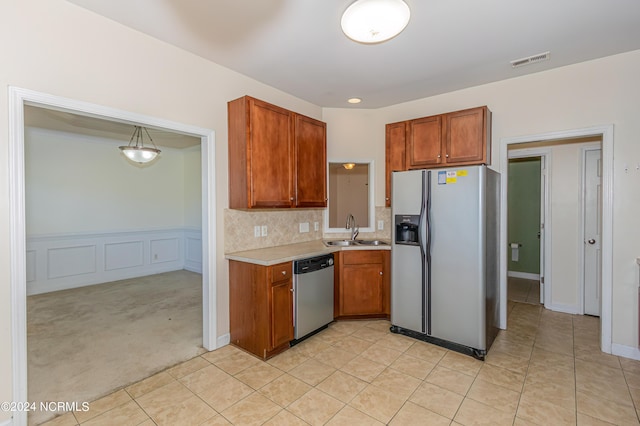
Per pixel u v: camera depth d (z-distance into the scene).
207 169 2.80
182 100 2.57
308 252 3.05
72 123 4.37
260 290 2.66
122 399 2.11
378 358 2.66
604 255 2.74
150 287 5.11
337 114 4.07
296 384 2.27
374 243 3.79
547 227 3.97
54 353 2.76
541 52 2.63
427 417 1.91
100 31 2.11
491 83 3.28
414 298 3.02
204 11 2.06
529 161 5.61
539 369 2.46
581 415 1.92
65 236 5.00
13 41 1.77
